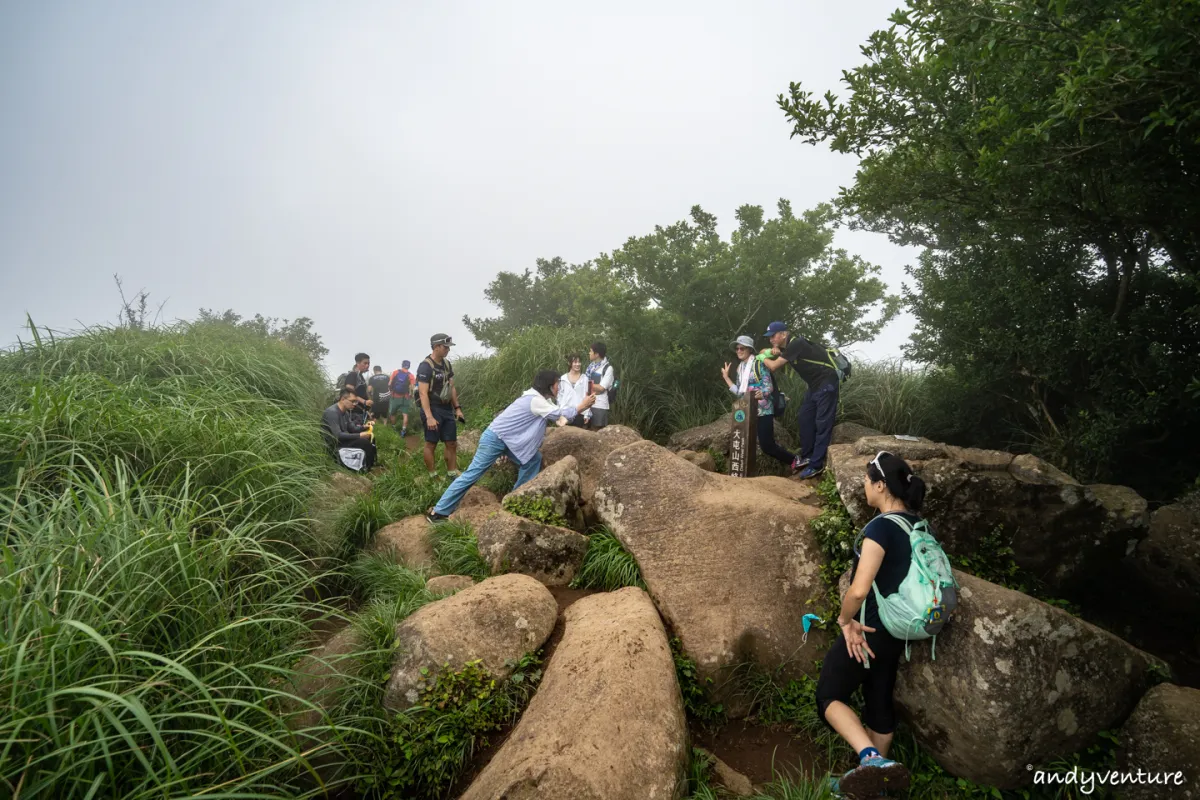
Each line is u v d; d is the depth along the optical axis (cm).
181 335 849
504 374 1123
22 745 220
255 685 291
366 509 573
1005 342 589
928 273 692
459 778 312
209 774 249
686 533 456
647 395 972
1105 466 535
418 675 331
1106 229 498
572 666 330
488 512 616
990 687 290
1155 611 438
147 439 462
